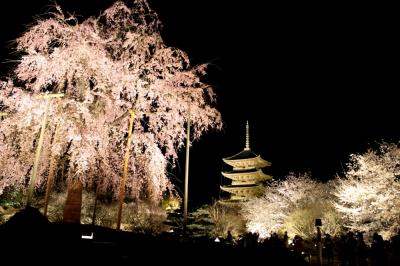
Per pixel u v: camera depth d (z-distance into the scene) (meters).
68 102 16.03
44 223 9.44
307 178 33.03
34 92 16.12
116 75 16.38
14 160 16.80
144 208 23.97
